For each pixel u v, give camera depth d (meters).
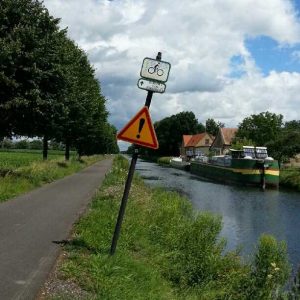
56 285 6.45
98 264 7.24
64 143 43.12
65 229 10.39
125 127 7.63
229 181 49.25
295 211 26.52
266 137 76.50
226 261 9.68
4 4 20.67
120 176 28.88
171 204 16.98
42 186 21.08
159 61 7.51
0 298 5.83
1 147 123.25
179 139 132.12
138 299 6.40
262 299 7.40
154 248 9.95
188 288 8.30
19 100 20.08
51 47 21.59
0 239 9.20
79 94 32.84
